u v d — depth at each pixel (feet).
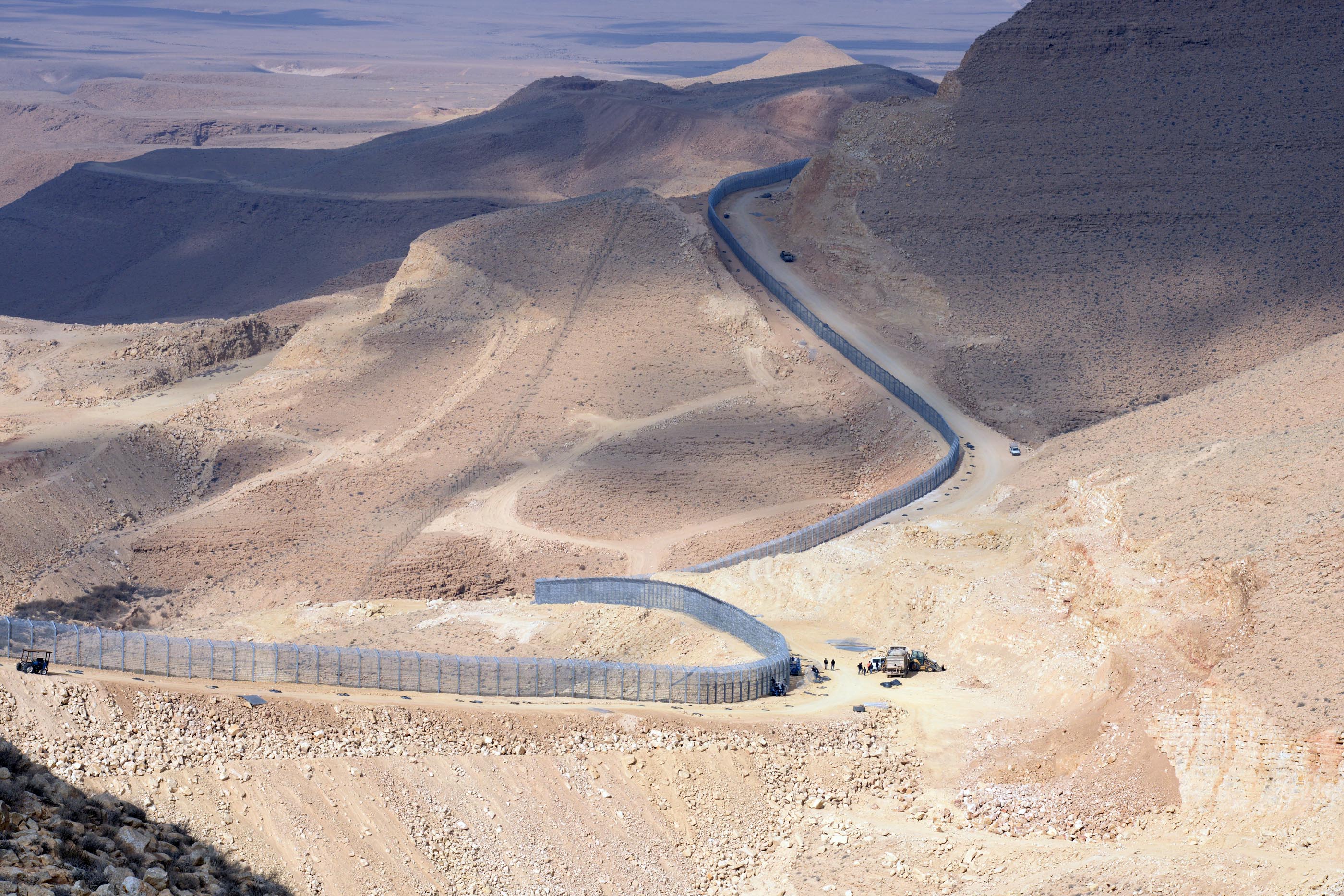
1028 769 208.23
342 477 485.56
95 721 181.06
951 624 270.87
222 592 412.36
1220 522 229.66
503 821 191.42
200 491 487.20
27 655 195.00
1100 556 243.40
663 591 302.04
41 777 159.02
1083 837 188.34
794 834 200.85
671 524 434.30
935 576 295.69
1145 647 213.25
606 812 198.70
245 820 175.63
